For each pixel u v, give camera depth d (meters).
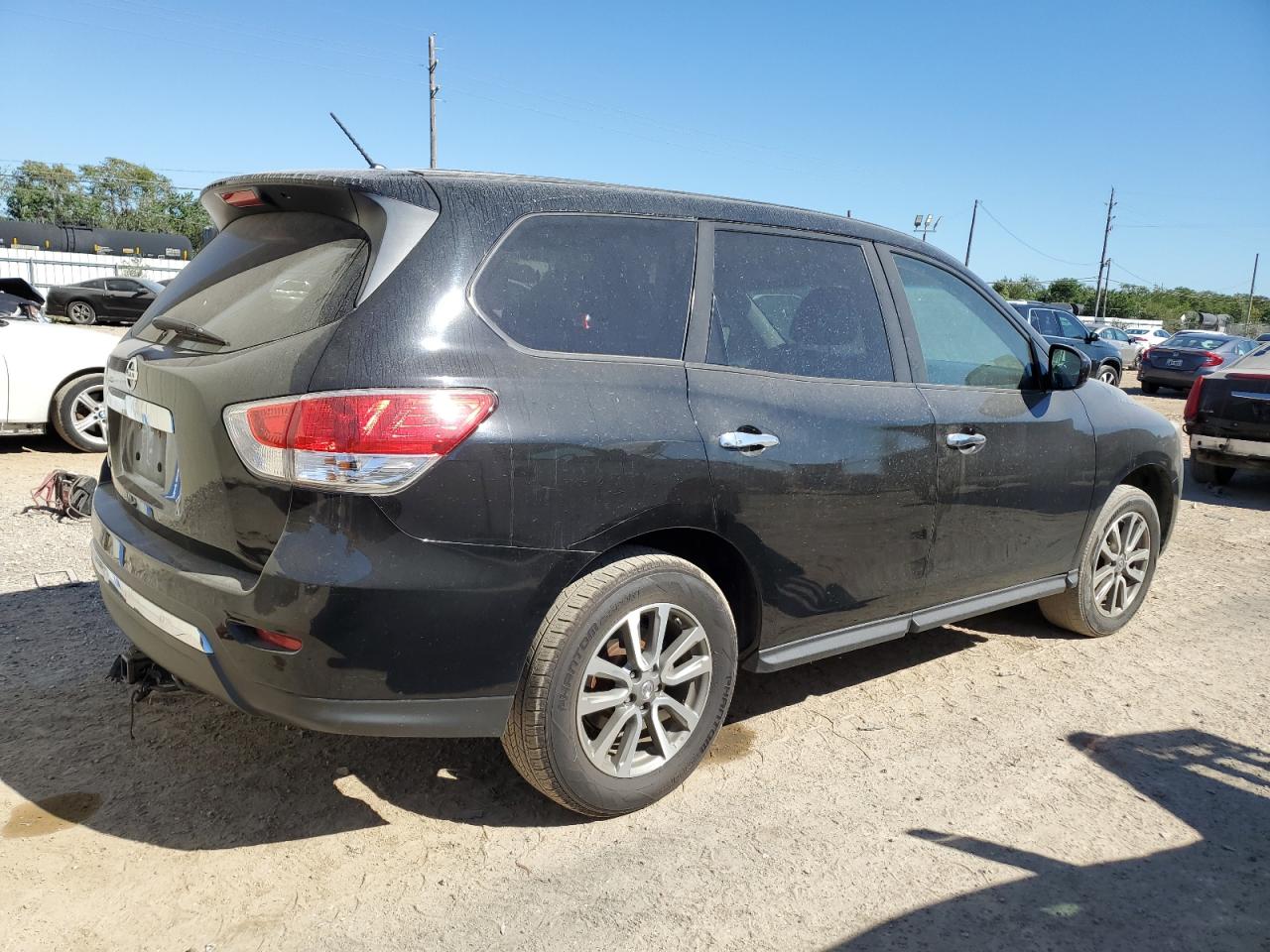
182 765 3.06
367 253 2.51
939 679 4.05
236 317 2.67
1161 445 4.59
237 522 2.39
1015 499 3.80
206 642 2.44
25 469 7.18
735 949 2.32
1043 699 3.87
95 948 2.23
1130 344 28.38
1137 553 4.66
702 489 2.78
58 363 7.39
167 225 69.06
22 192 65.75
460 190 2.64
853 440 3.17
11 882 2.44
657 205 3.01
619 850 2.71
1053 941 2.39
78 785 2.91
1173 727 3.65
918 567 3.49
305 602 2.26
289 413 2.30
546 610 2.57
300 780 3.00
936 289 3.76
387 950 2.27
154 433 2.80
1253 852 2.82
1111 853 2.79
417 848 2.68
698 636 2.90
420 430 2.33
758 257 3.20
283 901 2.43
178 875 2.51
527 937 2.33
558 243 2.75
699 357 2.93
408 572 2.32
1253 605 5.27
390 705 2.40
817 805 2.99
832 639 3.34
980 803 3.04
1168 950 2.37
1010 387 3.92
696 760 2.99
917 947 2.35
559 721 2.61
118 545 2.82
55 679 3.61
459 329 2.48
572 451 2.54
